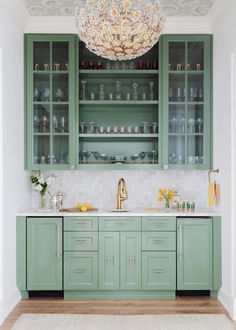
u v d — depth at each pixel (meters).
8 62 3.45
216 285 3.69
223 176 3.61
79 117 4.30
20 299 3.71
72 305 3.54
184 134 4.06
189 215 3.72
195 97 4.07
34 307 3.49
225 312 3.34
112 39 2.22
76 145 4.02
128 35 2.20
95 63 4.11
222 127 3.63
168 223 3.72
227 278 3.47
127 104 4.18
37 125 4.03
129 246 3.71
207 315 3.26
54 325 3.05
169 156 4.04
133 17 2.18
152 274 3.71
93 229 3.71
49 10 3.77
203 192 4.31
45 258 3.70
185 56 4.05
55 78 4.05
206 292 3.81
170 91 4.06
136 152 4.32
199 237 3.72
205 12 3.83
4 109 3.32
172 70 4.06
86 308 3.46
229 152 3.39
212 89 4.02
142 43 2.26
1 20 3.24
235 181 3.33
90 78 4.25
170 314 3.29
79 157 4.11
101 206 4.33
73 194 4.32
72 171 4.34
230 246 3.37
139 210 3.96
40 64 4.04
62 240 3.71
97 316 3.25
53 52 4.04
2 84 3.28
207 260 3.71
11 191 3.54
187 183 4.33
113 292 3.75
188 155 4.05
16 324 3.07
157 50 4.09
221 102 3.67
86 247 3.71
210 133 4.02
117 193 4.32
